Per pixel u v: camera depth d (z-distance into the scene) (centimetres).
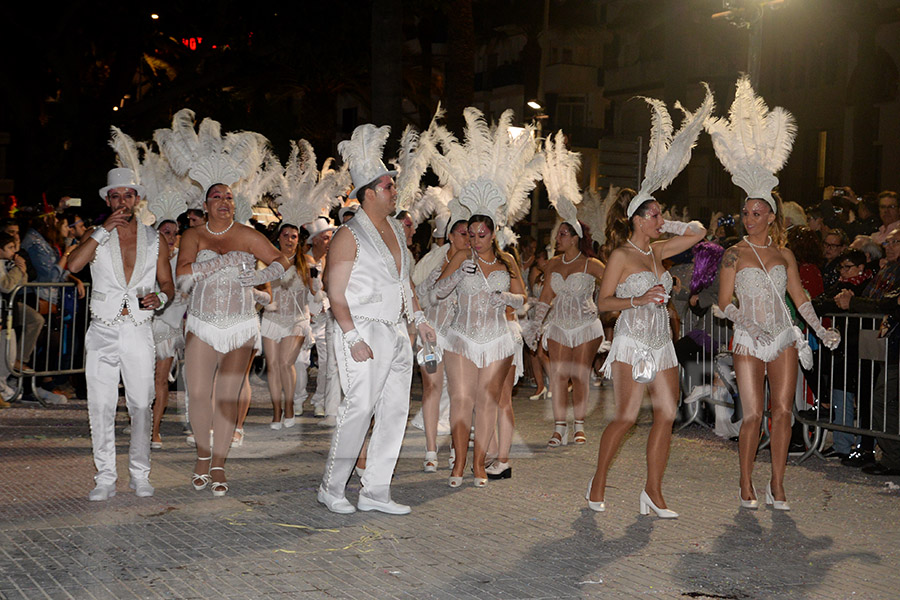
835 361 851
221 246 672
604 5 4184
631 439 941
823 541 579
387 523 596
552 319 916
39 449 823
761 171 674
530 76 3341
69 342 1176
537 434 981
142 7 2106
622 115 4247
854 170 3012
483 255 719
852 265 878
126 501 637
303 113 3266
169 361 844
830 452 882
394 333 613
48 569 482
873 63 2962
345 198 995
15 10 2114
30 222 1206
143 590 454
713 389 989
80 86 2227
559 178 912
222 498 653
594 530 591
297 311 964
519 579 488
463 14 2488
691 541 570
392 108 1716
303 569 495
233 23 2098
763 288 662
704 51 3750
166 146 677
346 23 2092
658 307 634
